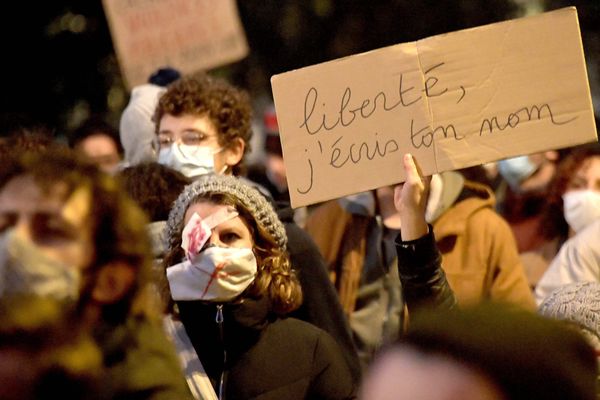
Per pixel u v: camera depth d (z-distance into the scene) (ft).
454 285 33.60
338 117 25.91
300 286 28.53
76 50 70.13
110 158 46.83
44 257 15.46
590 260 34.63
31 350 14.07
